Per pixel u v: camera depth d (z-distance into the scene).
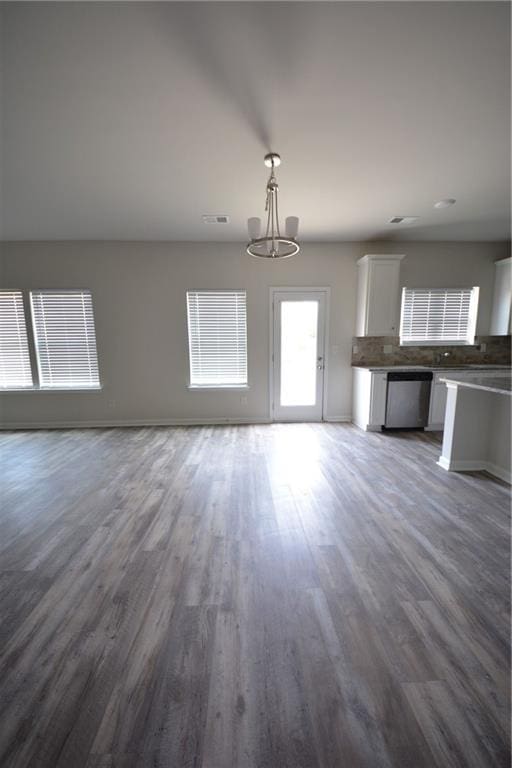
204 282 4.59
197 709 1.09
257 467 3.19
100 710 1.09
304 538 2.04
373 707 1.09
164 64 1.60
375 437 4.16
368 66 1.61
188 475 3.01
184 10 1.33
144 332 4.66
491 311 4.81
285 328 4.73
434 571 1.73
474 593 1.58
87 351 4.71
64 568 1.79
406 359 4.86
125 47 1.50
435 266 4.71
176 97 1.82
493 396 2.95
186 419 4.86
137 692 1.14
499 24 1.40
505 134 2.20
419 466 3.19
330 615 1.46
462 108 1.93
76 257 4.48
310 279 4.65
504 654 1.27
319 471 3.08
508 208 3.48
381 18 1.38
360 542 1.99
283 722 1.05
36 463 3.35
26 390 4.66
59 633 1.38
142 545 1.99
